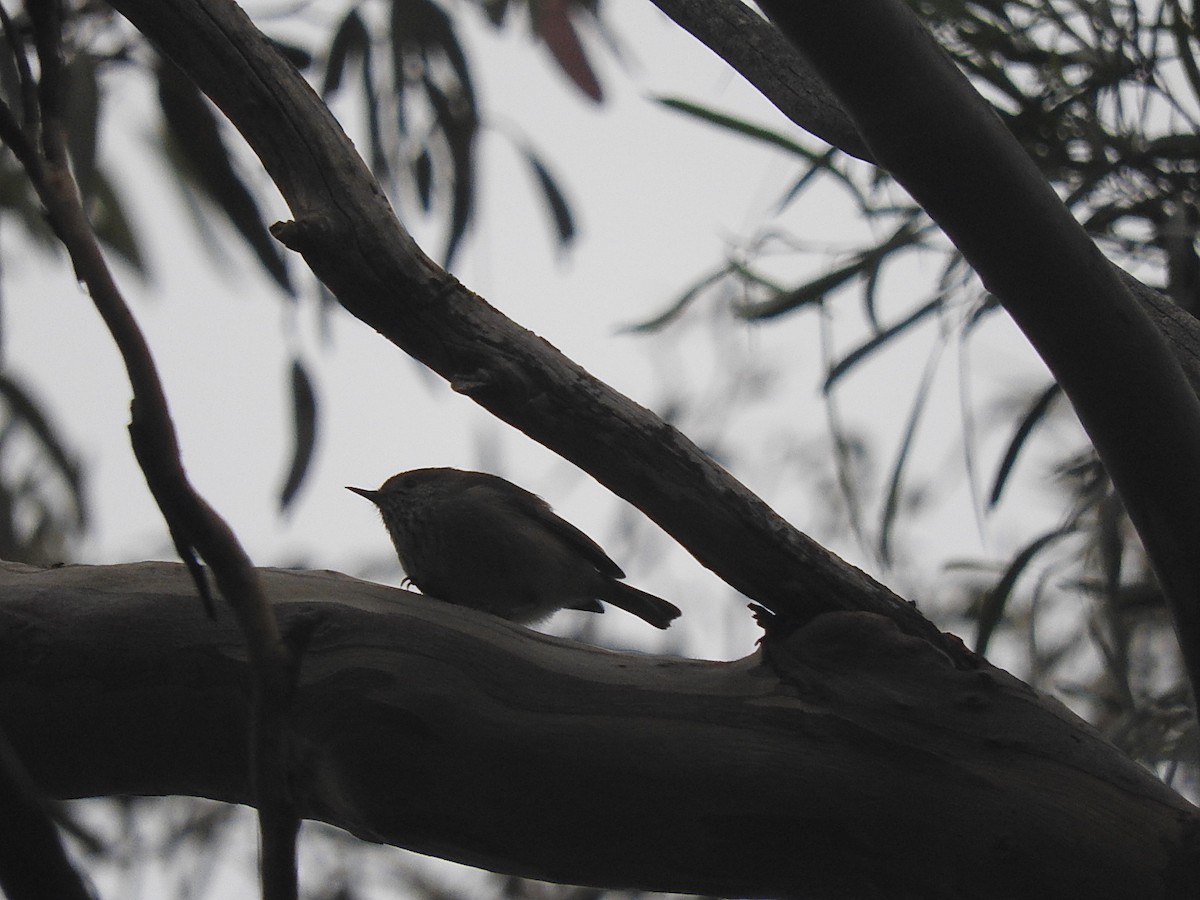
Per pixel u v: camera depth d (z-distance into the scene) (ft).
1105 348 7.11
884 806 7.16
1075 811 7.15
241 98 7.24
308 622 5.70
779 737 7.18
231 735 7.22
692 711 7.19
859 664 7.20
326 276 7.23
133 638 7.22
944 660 7.20
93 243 5.65
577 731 7.18
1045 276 7.11
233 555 5.51
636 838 7.18
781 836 7.18
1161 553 7.16
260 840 5.46
